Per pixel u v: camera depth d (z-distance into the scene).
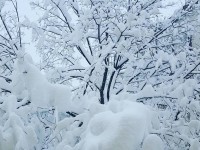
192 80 4.57
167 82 5.39
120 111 2.61
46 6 5.65
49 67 5.51
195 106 4.33
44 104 3.03
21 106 3.27
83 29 5.09
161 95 4.59
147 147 2.37
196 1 5.76
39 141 3.55
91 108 3.02
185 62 5.15
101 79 5.02
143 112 2.51
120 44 4.57
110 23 5.16
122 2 5.41
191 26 5.68
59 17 5.71
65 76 5.22
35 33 5.27
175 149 3.98
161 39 5.91
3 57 5.03
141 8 5.57
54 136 3.21
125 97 3.74
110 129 2.25
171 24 5.60
